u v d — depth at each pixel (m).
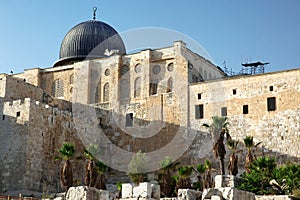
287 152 64.62
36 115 65.81
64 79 83.12
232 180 51.94
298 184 49.91
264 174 52.78
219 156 62.03
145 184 26.25
